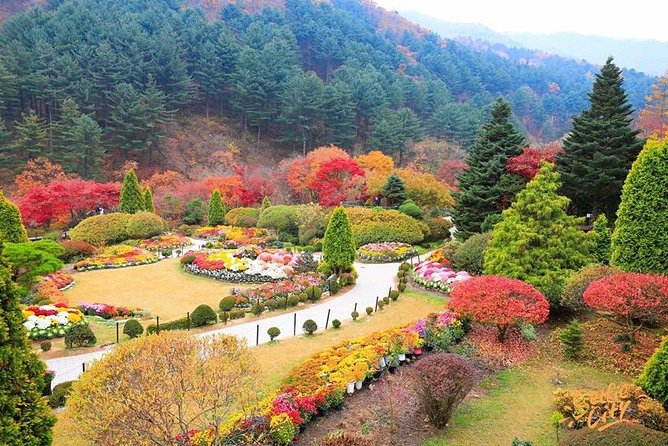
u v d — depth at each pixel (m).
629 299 11.95
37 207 34.50
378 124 63.91
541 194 17.16
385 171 43.97
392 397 10.77
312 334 15.58
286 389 10.81
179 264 26.69
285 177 48.53
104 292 21.42
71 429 8.38
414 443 9.30
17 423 6.93
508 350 13.35
